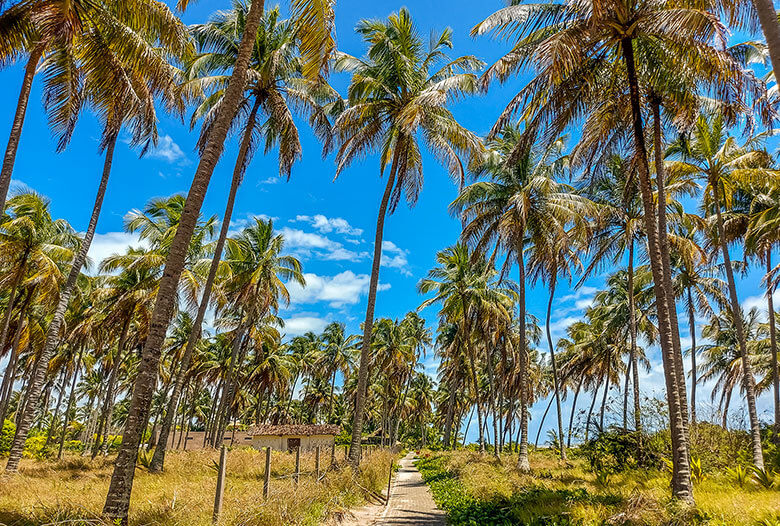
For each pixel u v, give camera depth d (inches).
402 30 712.4
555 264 871.7
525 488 542.3
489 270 1236.5
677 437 407.8
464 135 712.4
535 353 1780.3
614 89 513.0
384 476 720.3
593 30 396.2
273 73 740.7
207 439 2090.3
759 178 696.4
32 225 827.4
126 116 543.8
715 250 927.0
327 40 383.2
